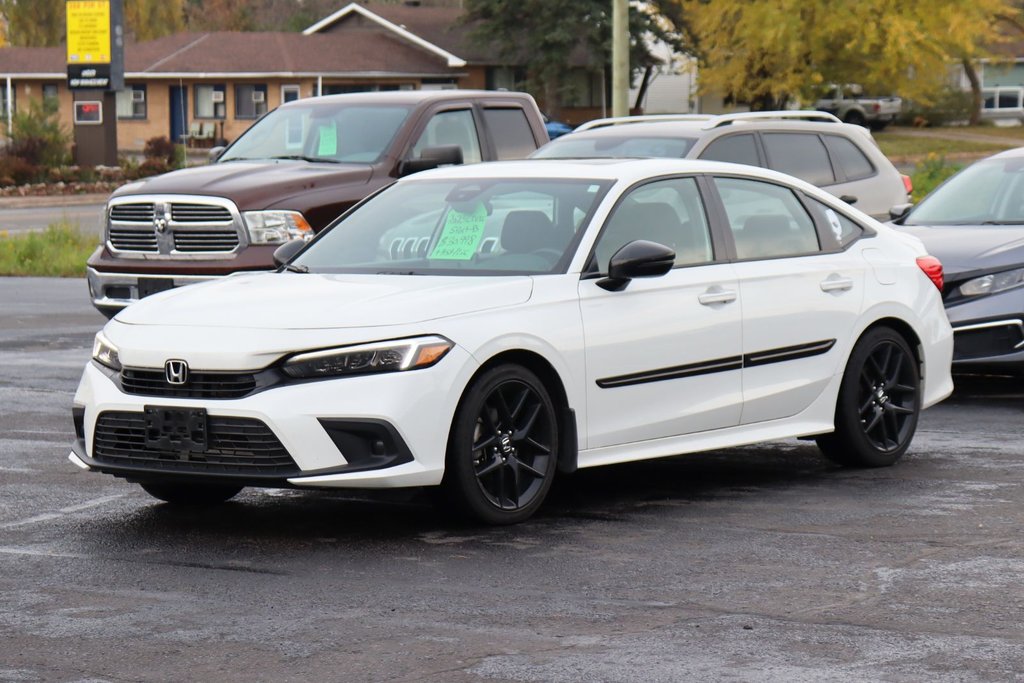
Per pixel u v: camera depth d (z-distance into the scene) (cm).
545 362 845
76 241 2934
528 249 884
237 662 602
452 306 812
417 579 730
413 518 866
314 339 782
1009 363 1295
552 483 973
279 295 841
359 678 581
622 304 878
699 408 916
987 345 1300
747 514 876
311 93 7162
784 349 962
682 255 925
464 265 887
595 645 621
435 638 632
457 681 576
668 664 595
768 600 690
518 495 844
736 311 934
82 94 5044
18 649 620
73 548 800
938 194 1507
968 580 724
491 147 1764
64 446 1102
